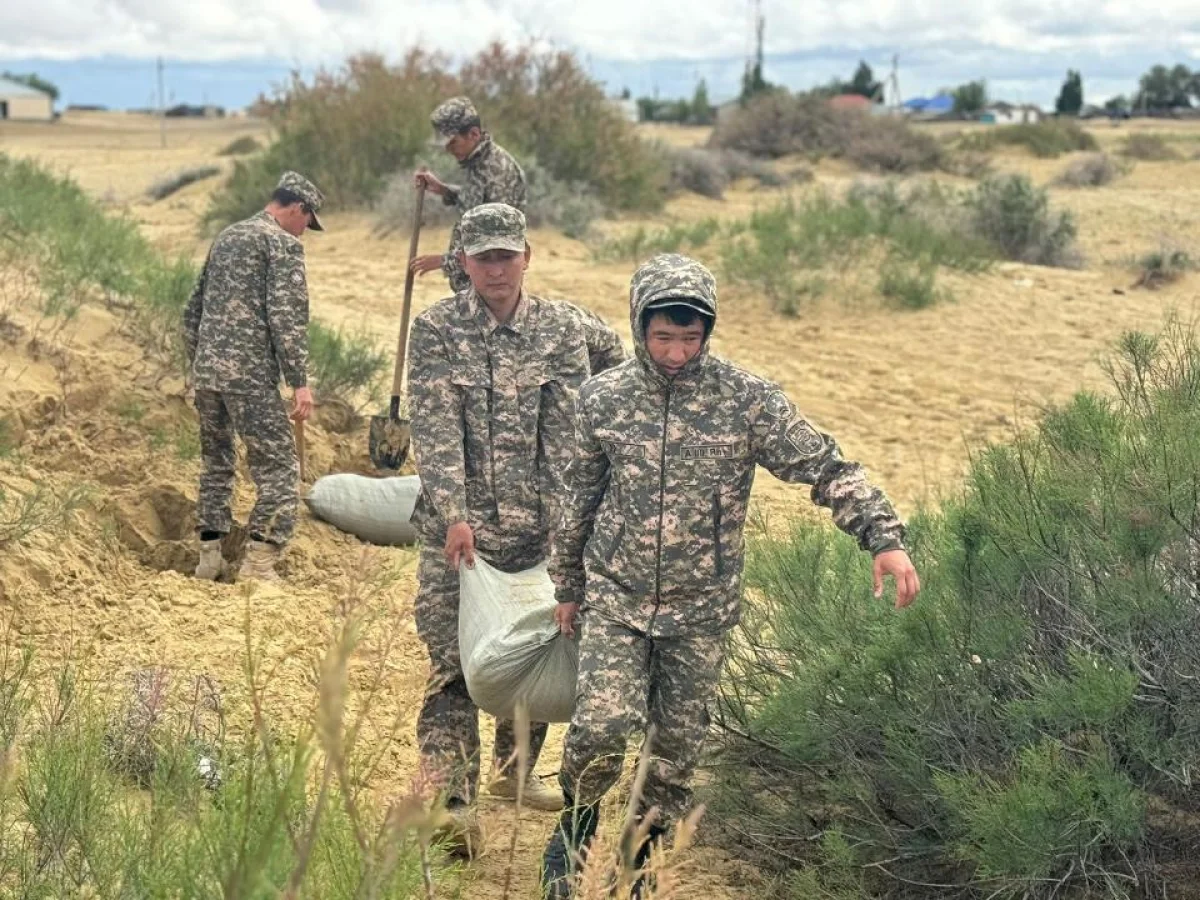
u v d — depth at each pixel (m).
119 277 8.98
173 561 6.91
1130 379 4.95
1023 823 3.71
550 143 23.45
